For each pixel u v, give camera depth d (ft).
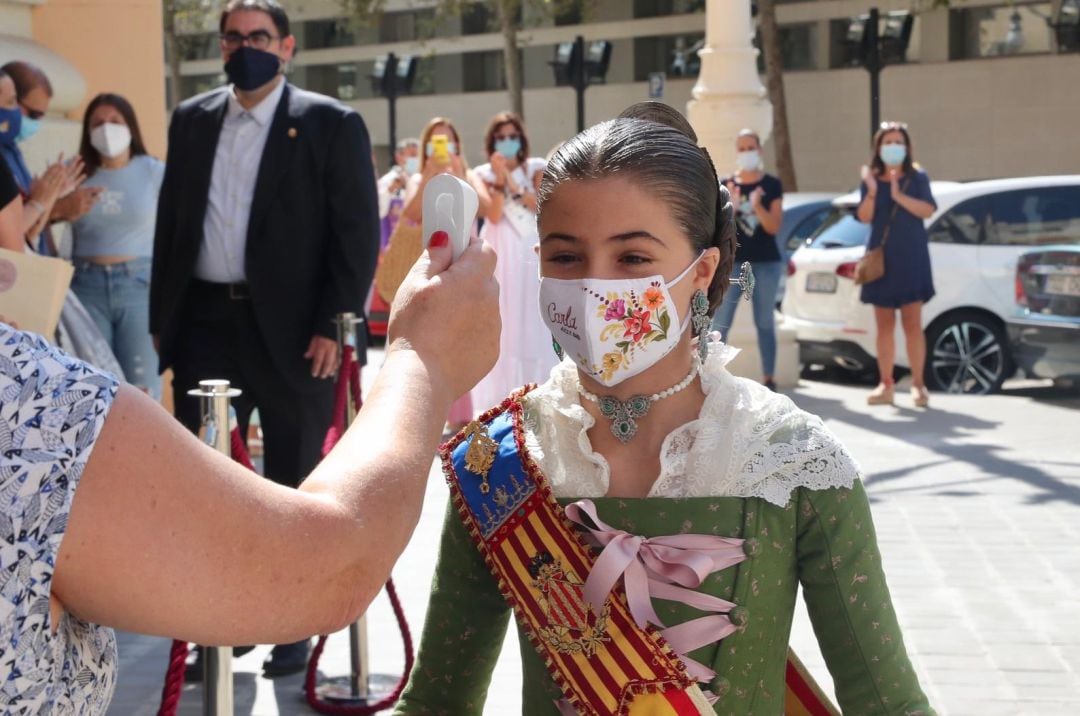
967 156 101.35
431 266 5.60
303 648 17.11
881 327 37.09
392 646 17.92
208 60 139.23
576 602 6.56
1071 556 21.52
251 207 17.04
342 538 4.71
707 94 38.50
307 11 135.23
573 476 6.83
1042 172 98.53
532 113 123.75
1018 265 38.78
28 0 28.43
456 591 7.16
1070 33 96.68
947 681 16.31
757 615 6.63
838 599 6.70
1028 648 17.39
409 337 5.39
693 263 6.83
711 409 6.85
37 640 4.29
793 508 6.70
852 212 42.34
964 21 101.24
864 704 6.73
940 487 26.66
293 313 17.15
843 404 37.55
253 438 28.68
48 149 26.99
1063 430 32.94
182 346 17.58
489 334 5.59
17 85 20.40
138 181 24.62
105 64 29.91
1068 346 37.68
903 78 103.76
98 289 24.50
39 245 21.45
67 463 4.30
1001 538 22.71
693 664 6.52
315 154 17.11
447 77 129.49
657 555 6.55
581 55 80.48
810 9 107.45
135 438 4.43
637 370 6.79
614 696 6.46
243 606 4.54
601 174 6.70
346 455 4.98
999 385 39.96
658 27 116.47
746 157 35.99
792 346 41.42
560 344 6.97
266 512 4.59
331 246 17.25
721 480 6.66
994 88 99.91
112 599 4.42
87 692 4.66
